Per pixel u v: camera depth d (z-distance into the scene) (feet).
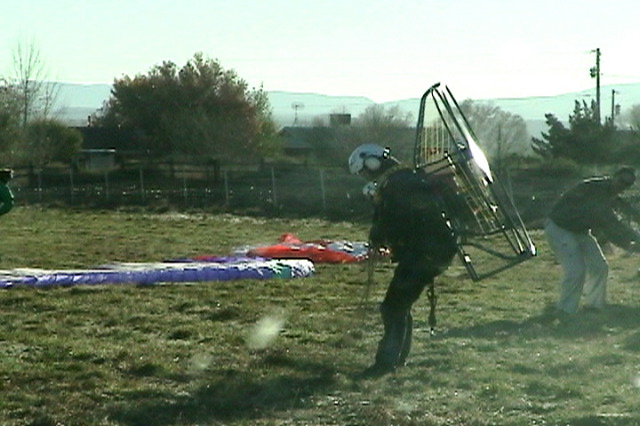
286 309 41.42
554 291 47.73
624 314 39.68
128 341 34.47
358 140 159.74
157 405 25.64
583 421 23.76
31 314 40.11
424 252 28.66
